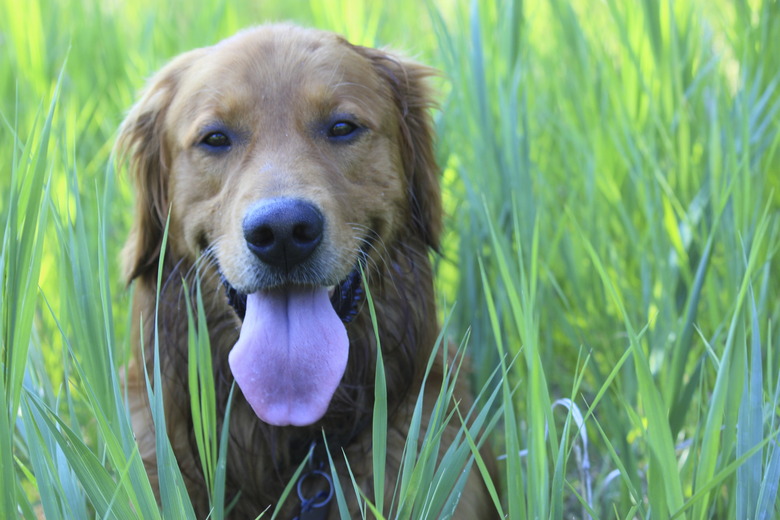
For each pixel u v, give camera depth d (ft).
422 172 12.07
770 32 14.96
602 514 11.64
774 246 13.03
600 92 16.05
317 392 9.56
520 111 14.79
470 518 10.67
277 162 10.03
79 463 8.11
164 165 11.50
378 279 11.27
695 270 12.77
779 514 8.84
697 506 8.31
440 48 15.34
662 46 15.01
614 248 14.03
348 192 10.48
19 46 18.90
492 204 13.65
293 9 30.63
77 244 9.68
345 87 10.75
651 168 14.25
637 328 13.01
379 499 8.31
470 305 13.67
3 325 8.52
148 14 22.53
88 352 9.32
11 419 8.29
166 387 11.37
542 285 12.87
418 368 11.64
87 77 19.95
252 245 9.60
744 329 8.57
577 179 15.56
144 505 8.04
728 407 8.78
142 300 11.74
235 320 11.28
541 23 20.08
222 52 10.93
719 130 13.91
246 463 11.52
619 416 11.11
